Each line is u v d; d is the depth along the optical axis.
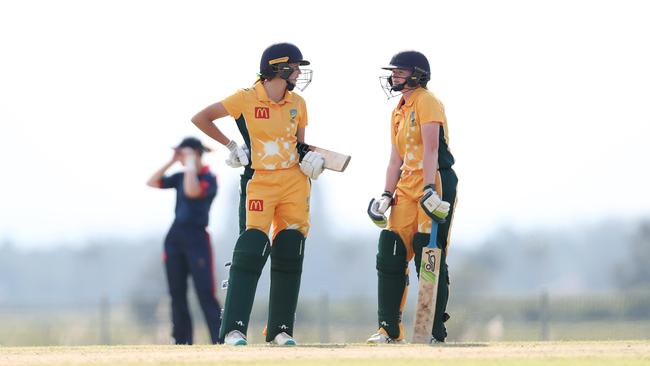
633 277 172.25
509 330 68.88
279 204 29.20
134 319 69.00
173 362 21.81
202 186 46.31
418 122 30.00
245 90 29.22
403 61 30.09
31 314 74.50
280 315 29.39
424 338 29.69
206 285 46.28
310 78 29.56
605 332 68.00
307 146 29.61
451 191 30.06
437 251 29.61
